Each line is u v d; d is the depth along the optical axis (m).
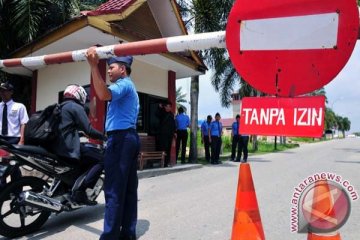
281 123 2.38
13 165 4.24
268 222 4.82
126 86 3.66
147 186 7.66
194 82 14.05
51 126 4.32
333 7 2.28
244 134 2.49
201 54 14.71
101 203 5.88
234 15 2.54
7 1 9.50
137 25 9.83
